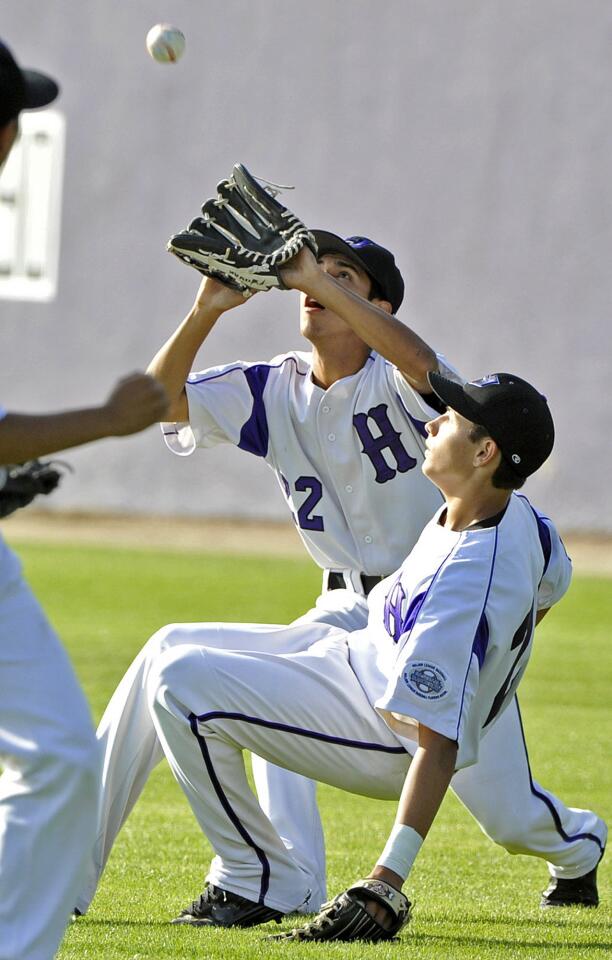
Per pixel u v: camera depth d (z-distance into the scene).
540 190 77.25
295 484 17.17
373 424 16.53
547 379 77.56
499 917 15.87
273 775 16.42
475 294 78.25
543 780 26.58
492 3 77.31
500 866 19.50
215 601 52.28
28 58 84.06
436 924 15.23
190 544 73.19
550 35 76.69
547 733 31.92
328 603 17.06
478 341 78.38
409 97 78.81
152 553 68.31
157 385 10.62
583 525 77.31
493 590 13.85
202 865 18.36
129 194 82.75
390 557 16.97
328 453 16.73
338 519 17.14
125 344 82.88
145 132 82.38
